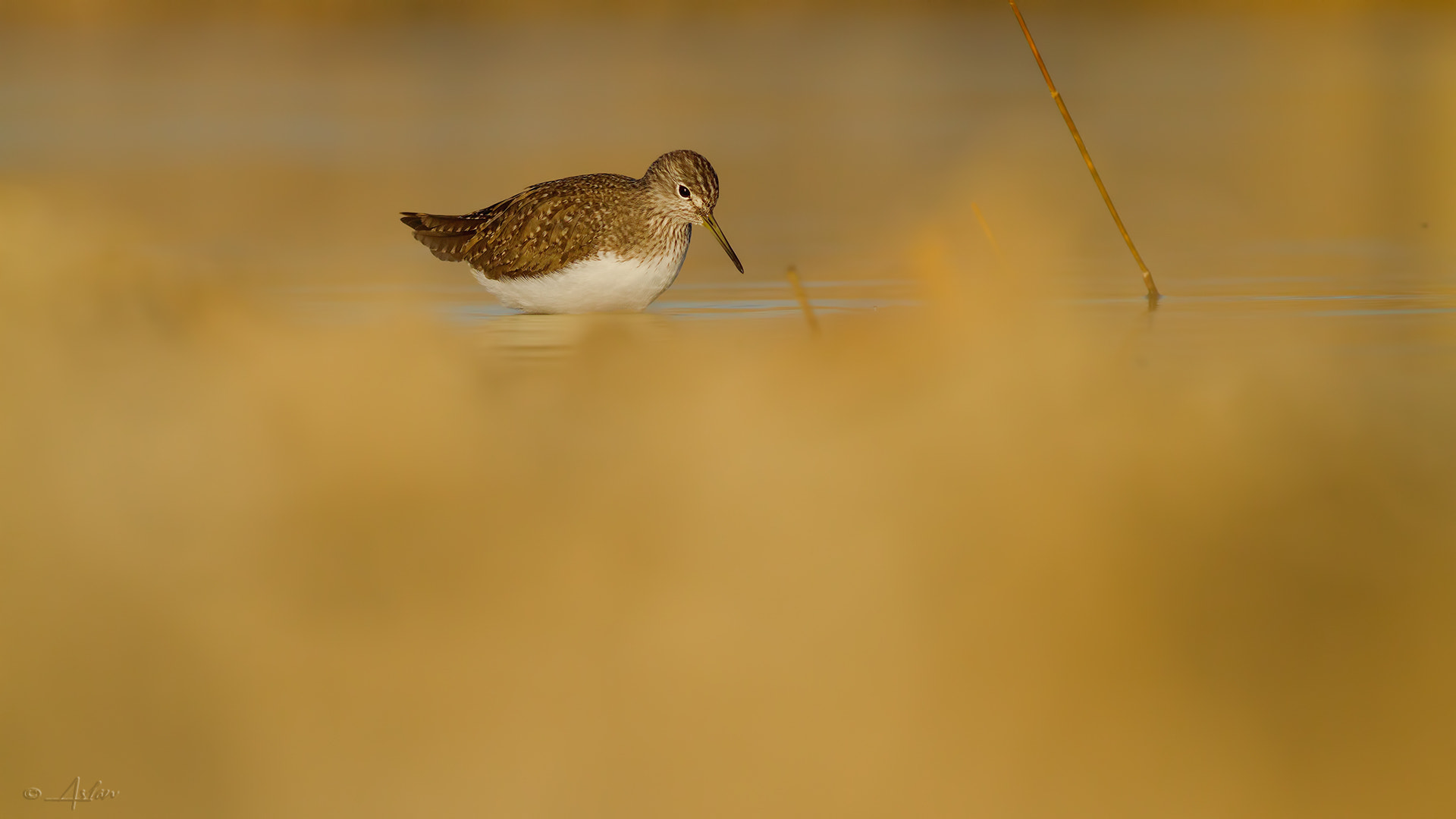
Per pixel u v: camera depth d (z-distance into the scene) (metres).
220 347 13.76
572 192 17.70
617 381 12.98
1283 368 13.23
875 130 36.44
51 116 37.84
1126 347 14.21
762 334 15.73
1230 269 19.86
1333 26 58.47
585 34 59.22
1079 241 22.44
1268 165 30.36
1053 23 62.19
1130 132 35.44
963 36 58.12
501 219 18.12
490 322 17.12
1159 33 58.31
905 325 15.25
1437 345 14.47
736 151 33.47
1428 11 60.50
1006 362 12.60
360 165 31.25
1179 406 11.55
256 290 18.16
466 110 40.34
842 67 50.00
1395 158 30.58
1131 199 26.81
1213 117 37.47
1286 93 41.47
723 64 50.91
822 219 25.25
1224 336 14.99
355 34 58.19
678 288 19.50
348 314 16.91
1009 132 35.81
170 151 32.81
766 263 21.16
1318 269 19.77
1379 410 11.51
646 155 32.59
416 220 19.05
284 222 24.20
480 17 63.00
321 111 40.03
